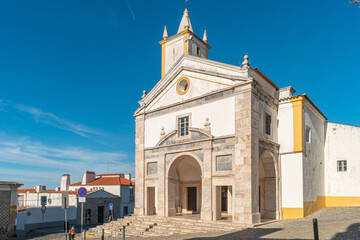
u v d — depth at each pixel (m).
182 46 25.98
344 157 24.39
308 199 20.34
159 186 21.78
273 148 20.09
